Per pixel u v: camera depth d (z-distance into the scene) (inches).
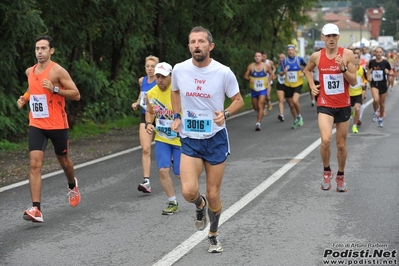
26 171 870.4
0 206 646.5
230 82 453.4
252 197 645.3
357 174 756.6
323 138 654.5
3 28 1120.2
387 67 1263.5
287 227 528.4
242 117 1566.2
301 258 445.7
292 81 1270.9
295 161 861.8
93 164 904.3
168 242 497.4
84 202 653.9
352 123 1348.4
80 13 1365.7
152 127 604.7
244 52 2245.3
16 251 486.3
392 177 732.7
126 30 1549.0
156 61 691.4
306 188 684.7
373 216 557.0
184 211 603.5
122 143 1148.5
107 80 1530.5
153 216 585.6
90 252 477.4
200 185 727.1
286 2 2342.5
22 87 1246.3
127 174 812.6
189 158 457.4
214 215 463.2
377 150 943.7
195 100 452.4
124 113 1584.6
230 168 822.5
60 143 591.5
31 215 549.3
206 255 459.8
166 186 593.6
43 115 579.8
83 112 1439.5
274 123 1396.4
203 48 442.9
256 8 2128.4
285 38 2701.8
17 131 1208.2
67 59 1411.2
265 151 967.6
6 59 1144.8
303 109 1763.0
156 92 594.6
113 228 546.0
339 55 639.1
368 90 2485.2
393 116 1469.0
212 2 1759.4
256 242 487.8
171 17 1796.3
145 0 1477.6
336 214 568.1
